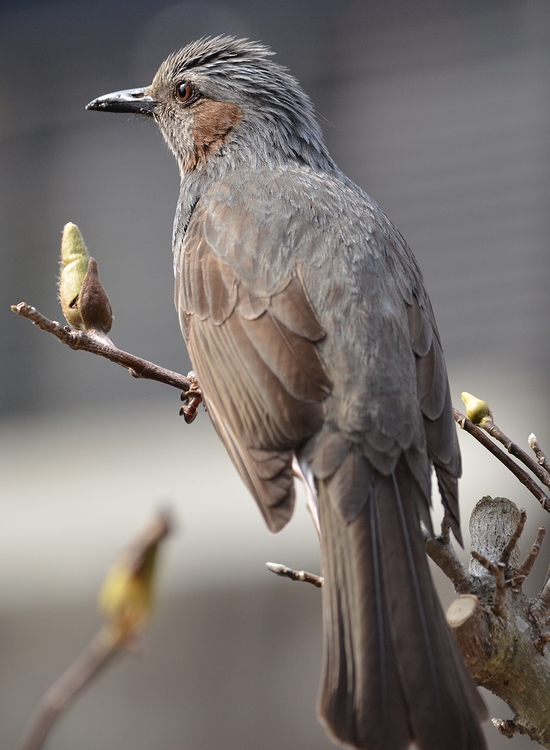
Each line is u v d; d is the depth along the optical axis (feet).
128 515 48.16
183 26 59.26
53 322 21.80
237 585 42.75
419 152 54.44
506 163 52.95
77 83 60.64
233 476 48.52
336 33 56.70
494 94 53.67
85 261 22.99
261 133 28.12
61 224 60.03
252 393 21.43
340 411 20.71
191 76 29.19
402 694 17.40
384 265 23.35
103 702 40.42
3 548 47.65
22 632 44.93
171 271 57.77
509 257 52.01
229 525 44.96
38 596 45.85
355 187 27.43
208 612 42.34
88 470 52.34
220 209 25.05
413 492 20.27
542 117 52.75
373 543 19.31
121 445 53.36
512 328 51.11
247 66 28.71
